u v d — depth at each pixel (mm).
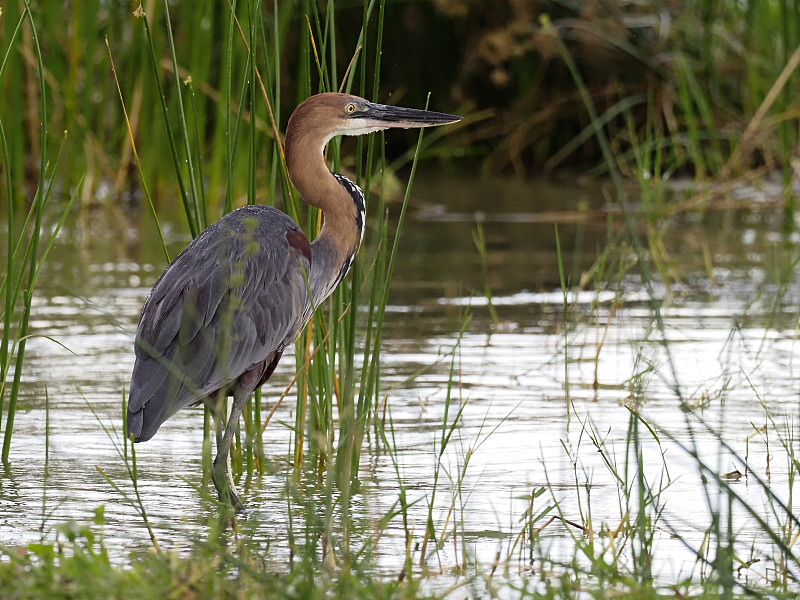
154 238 19516
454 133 27562
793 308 14703
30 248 9156
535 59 26875
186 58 20688
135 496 8648
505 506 8469
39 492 8641
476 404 11000
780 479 8930
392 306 15023
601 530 7809
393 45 26516
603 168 26453
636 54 25328
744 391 11258
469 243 19438
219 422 8688
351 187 9977
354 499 8664
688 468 9242
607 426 10273
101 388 11359
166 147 21625
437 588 6898
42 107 8969
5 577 6457
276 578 6754
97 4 20656
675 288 16047
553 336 13547
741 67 24641
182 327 8562
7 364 9266
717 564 6492
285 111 24625
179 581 6434
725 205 21656
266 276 9008
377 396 9789
